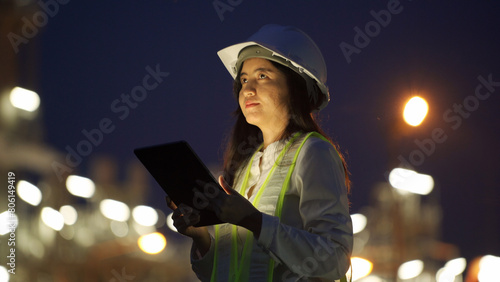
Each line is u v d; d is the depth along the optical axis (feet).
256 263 9.73
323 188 9.57
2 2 34.63
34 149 34.01
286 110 10.61
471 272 31.45
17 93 34.53
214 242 10.71
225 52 11.54
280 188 9.89
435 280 32.17
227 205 8.93
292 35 10.69
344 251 9.37
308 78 10.75
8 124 34.04
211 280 10.26
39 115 35.78
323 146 9.91
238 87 11.84
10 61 35.22
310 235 9.20
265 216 9.08
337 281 9.98
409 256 32.09
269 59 10.64
